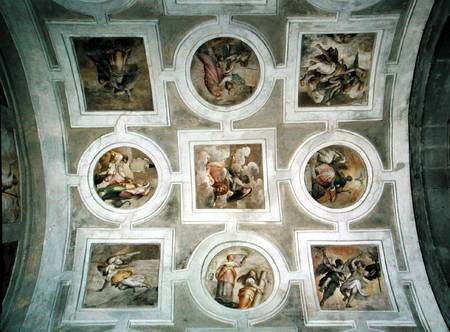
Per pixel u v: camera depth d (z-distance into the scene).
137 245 11.84
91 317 10.76
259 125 11.84
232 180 12.02
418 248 11.52
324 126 11.80
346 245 11.84
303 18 10.28
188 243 11.91
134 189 11.99
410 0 9.77
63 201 11.70
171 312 10.96
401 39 10.52
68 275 11.32
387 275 11.43
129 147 11.88
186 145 11.94
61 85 11.04
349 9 10.02
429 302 10.80
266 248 11.85
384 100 11.47
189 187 12.00
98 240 11.79
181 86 11.28
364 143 11.83
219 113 11.66
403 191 11.82
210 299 11.27
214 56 10.98
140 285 11.39
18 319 10.12
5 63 9.82
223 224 11.97
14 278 10.41
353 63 11.04
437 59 10.29
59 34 10.23
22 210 10.85
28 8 9.55
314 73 11.19
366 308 11.02
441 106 10.81
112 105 11.49
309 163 11.98
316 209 11.95
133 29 10.34
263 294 11.38
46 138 11.36
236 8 10.11
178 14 10.16
